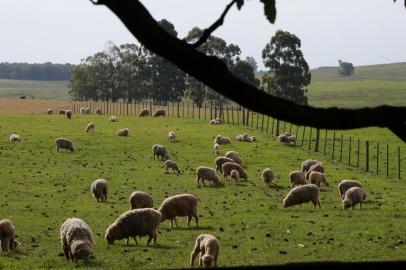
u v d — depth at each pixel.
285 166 56.94
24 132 74.62
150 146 67.31
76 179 48.62
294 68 128.62
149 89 163.62
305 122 3.39
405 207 38.09
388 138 72.81
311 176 46.12
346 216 34.84
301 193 37.50
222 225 32.09
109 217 34.44
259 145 68.31
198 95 150.12
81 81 183.38
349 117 3.43
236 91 3.24
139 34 3.16
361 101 168.38
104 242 27.59
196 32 111.69
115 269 22.69
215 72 3.22
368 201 40.59
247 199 41.06
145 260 24.31
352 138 72.69
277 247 26.78
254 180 49.88
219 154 62.88
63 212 35.75
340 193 41.53
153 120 92.38
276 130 78.75
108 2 3.12
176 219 33.88
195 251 23.88
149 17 3.16
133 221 27.02
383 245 27.28
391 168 57.25
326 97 184.75
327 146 68.50
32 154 60.69
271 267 4.00
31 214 34.88
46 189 44.09
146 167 55.50
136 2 3.14
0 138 69.50
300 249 26.42
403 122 3.53
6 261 23.61
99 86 181.50
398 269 3.87
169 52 3.18
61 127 81.06
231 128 82.19
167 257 24.94
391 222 32.84
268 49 129.12
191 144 68.75
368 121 3.47
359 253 25.66
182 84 156.75
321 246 27.03
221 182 48.47
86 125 83.94
